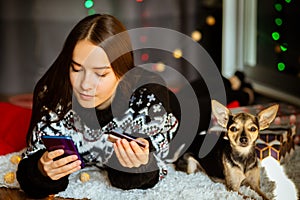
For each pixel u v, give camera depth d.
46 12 3.50
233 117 1.31
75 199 1.31
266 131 1.51
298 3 2.31
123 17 3.30
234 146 1.30
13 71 3.28
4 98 2.94
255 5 2.78
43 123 1.37
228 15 2.79
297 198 1.35
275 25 2.55
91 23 1.28
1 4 3.54
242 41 2.83
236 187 1.33
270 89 2.62
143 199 1.30
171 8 3.12
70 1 3.47
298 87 2.41
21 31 3.51
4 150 1.65
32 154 1.30
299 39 2.34
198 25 3.00
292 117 1.70
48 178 1.26
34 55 3.42
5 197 1.33
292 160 1.60
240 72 2.27
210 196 1.30
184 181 1.40
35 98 1.41
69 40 1.30
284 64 2.50
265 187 1.40
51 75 1.36
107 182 1.39
